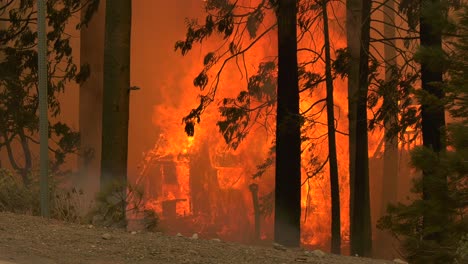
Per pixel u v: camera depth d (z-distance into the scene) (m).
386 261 13.76
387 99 31.25
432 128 25.02
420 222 18.38
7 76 33.34
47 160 16.03
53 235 12.95
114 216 17.53
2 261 10.59
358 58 32.12
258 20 31.61
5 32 34.06
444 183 17.41
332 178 32.78
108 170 25.78
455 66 17.89
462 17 17.81
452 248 16.88
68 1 32.78
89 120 34.97
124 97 26.20
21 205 17.47
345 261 12.98
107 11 26.22
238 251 12.61
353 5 32.25
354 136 33.94
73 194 18.47
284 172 26.62
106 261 11.12
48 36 33.56
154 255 11.70
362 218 31.61
